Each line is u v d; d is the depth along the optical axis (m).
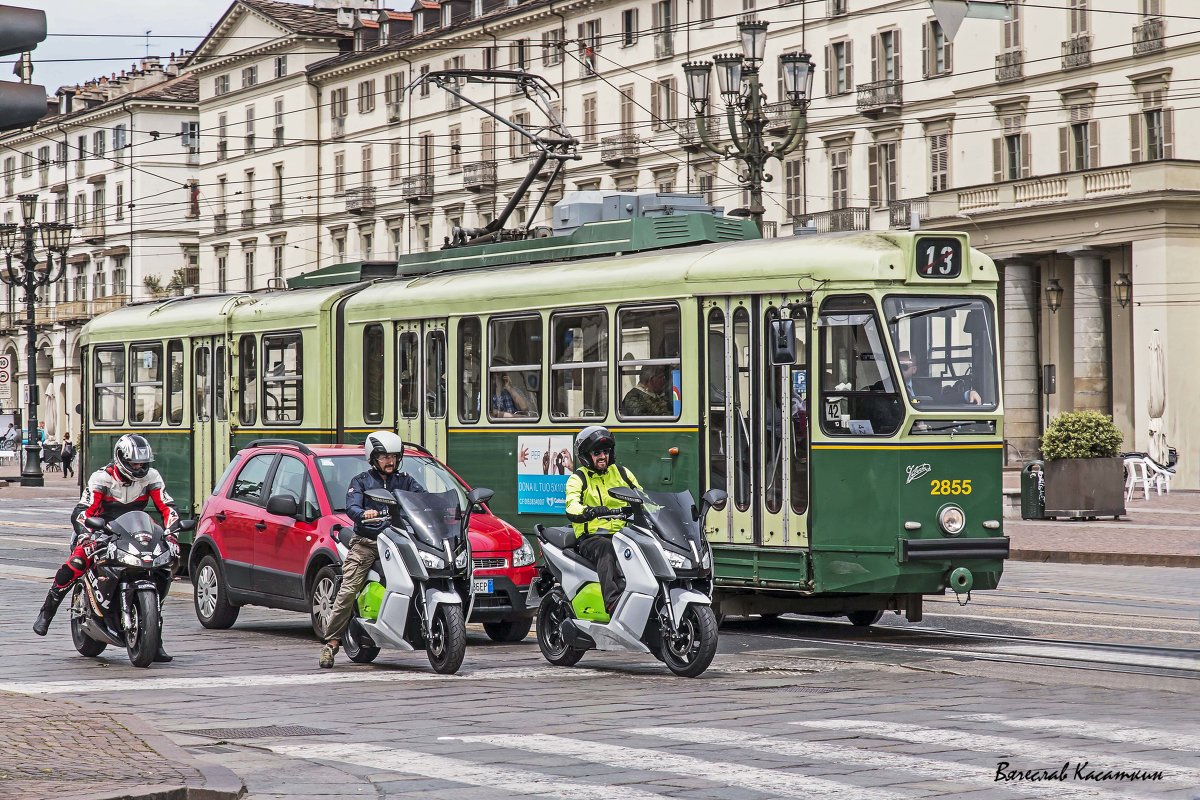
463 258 22.17
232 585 17.92
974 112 60.25
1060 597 21.81
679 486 18.05
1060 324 57.69
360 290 23.36
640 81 72.50
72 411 112.31
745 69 30.69
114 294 110.31
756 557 17.30
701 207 21.58
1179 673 14.34
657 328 18.38
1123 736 10.94
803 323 17.00
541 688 13.57
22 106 9.01
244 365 25.09
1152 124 54.62
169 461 26.75
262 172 96.44
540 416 19.89
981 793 9.16
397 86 86.31
